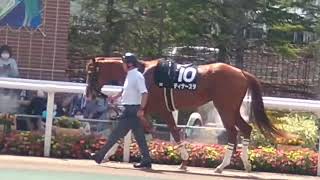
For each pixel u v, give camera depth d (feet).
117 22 81.61
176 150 47.65
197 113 51.26
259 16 86.48
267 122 44.93
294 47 95.20
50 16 60.85
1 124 48.11
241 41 85.61
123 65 44.55
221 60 85.92
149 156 44.27
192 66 44.83
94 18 82.74
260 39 89.10
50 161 44.96
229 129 44.57
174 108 44.75
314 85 92.99
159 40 83.10
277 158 47.73
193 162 47.29
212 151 47.60
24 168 41.27
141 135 43.62
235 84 44.32
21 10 60.39
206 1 82.43
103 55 81.05
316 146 51.01
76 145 47.32
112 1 81.82
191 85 44.14
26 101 50.16
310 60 94.58
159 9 82.58
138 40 82.84
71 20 82.23
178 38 84.94
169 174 42.47
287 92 91.50
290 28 89.97
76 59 79.66
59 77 61.16
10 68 58.08
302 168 47.75
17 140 47.09
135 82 42.88
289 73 92.99
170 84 44.27
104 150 43.91
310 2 92.27
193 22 83.51
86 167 43.19
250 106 45.62
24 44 60.49
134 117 43.19
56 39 61.05
